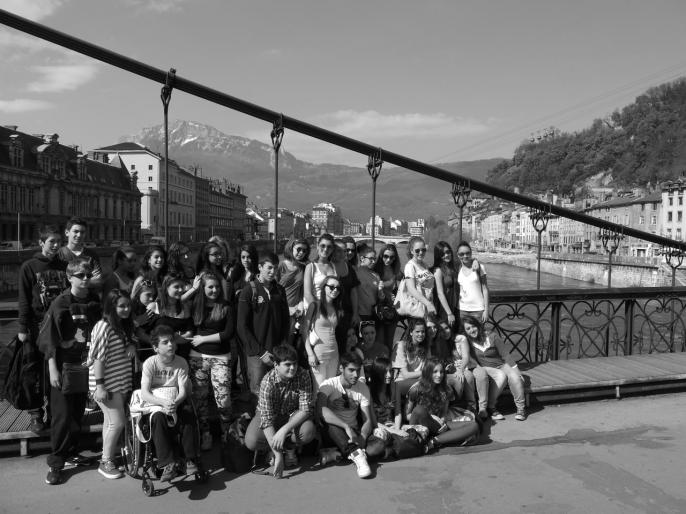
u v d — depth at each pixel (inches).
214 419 210.2
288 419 189.9
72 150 3004.4
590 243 3550.7
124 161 3784.5
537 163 6491.1
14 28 186.2
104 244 2957.7
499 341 247.4
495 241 5059.1
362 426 200.8
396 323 250.5
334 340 212.4
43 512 157.8
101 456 194.4
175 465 176.7
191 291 203.5
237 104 213.5
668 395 271.9
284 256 242.4
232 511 159.6
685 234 2768.2
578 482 179.2
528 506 163.8
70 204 2874.0
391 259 255.8
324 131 230.7
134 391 181.5
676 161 4734.3
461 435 208.1
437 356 217.5
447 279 251.6
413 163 251.8
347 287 225.6
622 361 301.9
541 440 214.2
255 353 206.7
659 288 328.2
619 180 5221.5
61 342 177.0
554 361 299.9
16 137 2411.4
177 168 4010.8
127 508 160.7
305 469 189.0
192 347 204.7
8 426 195.8
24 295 186.2
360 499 167.8
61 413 175.9
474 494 171.3
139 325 203.9
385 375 226.2
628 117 5885.8
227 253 231.0
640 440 214.2
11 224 2383.1
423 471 187.6
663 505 164.4
